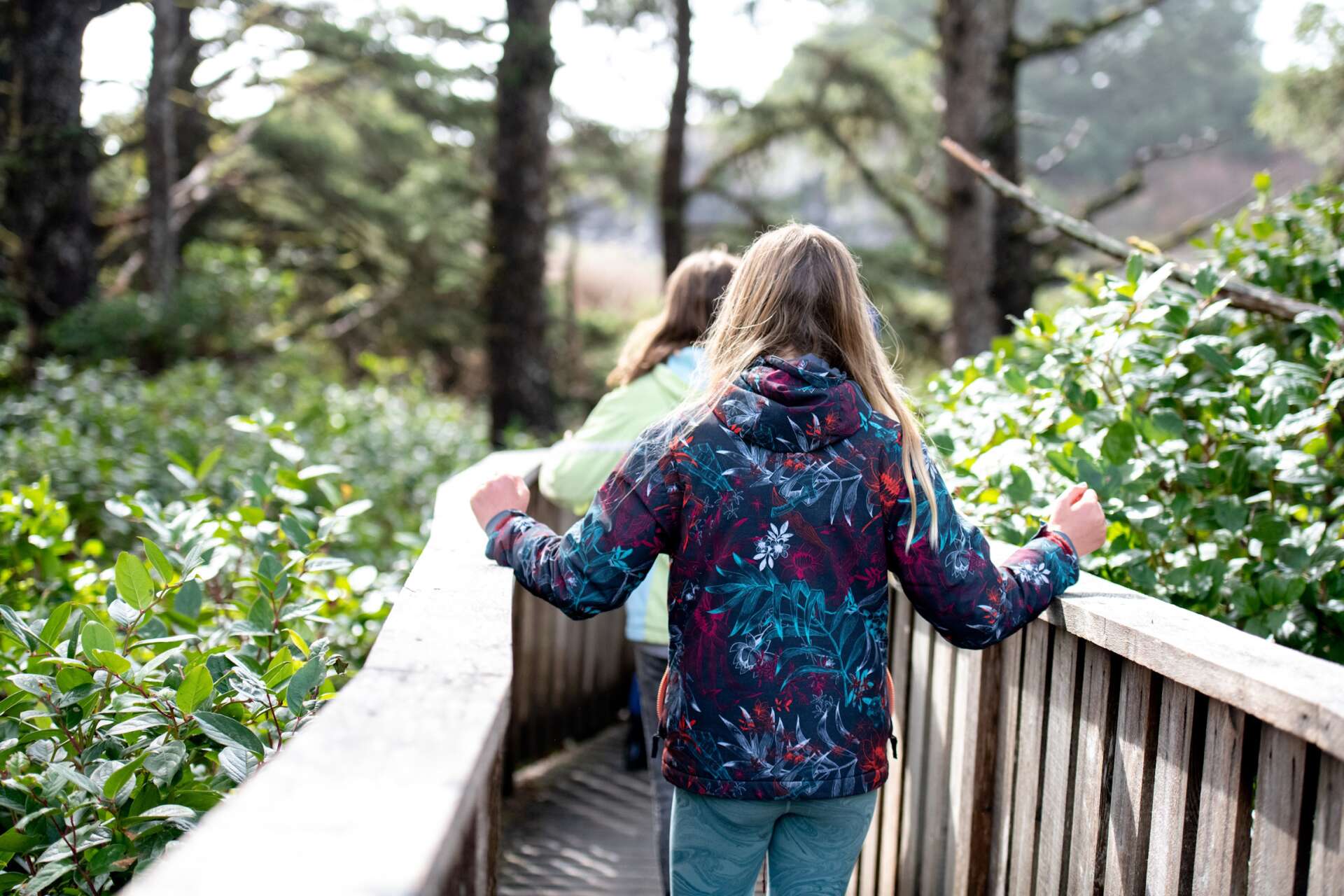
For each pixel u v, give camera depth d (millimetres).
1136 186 8984
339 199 17219
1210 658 1436
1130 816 1662
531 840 3762
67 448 4746
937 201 9828
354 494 3609
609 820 3963
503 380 11656
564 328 19484
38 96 10812
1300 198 3307
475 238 17672
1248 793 1443
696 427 1626
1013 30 9562
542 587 1692
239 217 17641
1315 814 1316
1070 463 2289
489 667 1403
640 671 2617
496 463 3521
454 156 18062
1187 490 2572
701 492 1603
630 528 1615
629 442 2629
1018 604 1661
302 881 888
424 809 1012
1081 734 1795
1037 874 1930
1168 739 1587
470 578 1835
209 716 1689
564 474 2662
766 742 1578
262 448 4910
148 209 11484
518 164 11469
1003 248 9477
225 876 893
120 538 4637
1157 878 1603
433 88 15836
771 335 1704
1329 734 1229
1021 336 3055
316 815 999
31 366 10391
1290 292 3123
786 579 1586
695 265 2682
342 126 18078
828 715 1585
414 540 3699
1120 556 2258
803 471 1597
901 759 2500
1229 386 2646
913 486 1614
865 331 1726
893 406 1713
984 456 2432
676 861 1723
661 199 13922
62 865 1637
